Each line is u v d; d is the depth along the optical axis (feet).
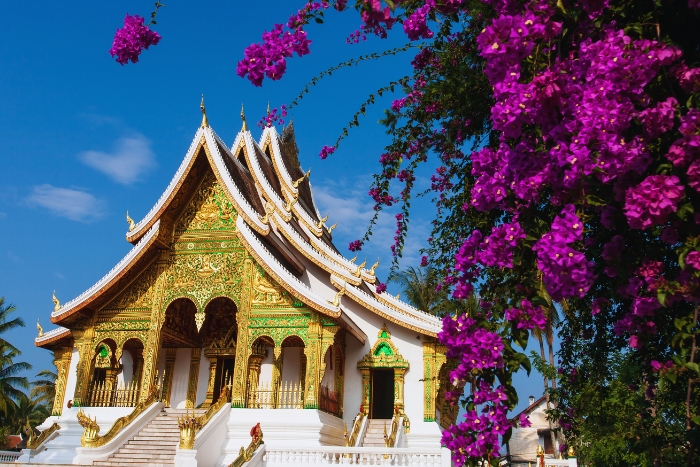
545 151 11.85
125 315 65.36
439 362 66.08
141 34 19.15
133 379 70.28
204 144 66.80
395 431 58.44
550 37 11.34
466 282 14.23
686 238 10.90
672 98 10.71
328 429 58.90
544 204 15.44
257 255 62.44
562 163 11.17
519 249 12.36
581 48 11.50
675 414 19.36
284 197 85.05
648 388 16.98
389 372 69.21
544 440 125.70
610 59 10.73
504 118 11.87
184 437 48.39
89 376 64.13
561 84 11.28
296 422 56.85
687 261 10.34
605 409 36.37
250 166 79.25
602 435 38.75
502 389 12.44
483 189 13.21
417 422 64.39
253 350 64.03
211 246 66.18
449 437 12.87
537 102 11.29
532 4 11.43
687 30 12.95
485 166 13.97
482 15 19.69
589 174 10.81
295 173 100.68
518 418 13.89
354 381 67.15
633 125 11.21
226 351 69.62
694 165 10.21
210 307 70.79
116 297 66.13
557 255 10.66
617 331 12.73
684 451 17.31
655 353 15.29
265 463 47.91
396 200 23.77
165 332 65.51
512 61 11.55
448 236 23.11
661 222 10.23
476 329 13.01
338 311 59.16
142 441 55.21
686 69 11.05
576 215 11.24
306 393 58.39
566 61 11.87
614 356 28.58
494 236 12.62
